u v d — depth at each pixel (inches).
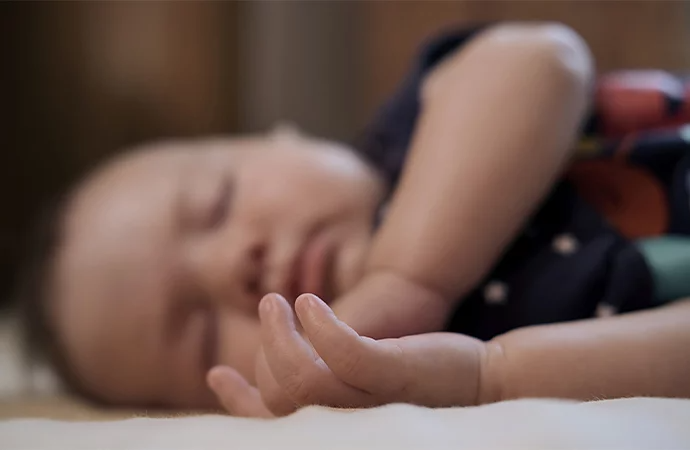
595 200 26.4
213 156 31.2
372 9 60.7
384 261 22.3
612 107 28.3
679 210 25.3
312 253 26.6
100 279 27.5
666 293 22.8
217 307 26.8
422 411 14.7
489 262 22.4
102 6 61.3
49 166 60.6
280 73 62.9
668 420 13.8
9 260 48.9
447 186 22.1
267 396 17.5
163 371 26.9
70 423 17.8
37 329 30.7
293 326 16.7
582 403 15.3
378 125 31.8
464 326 22.8
